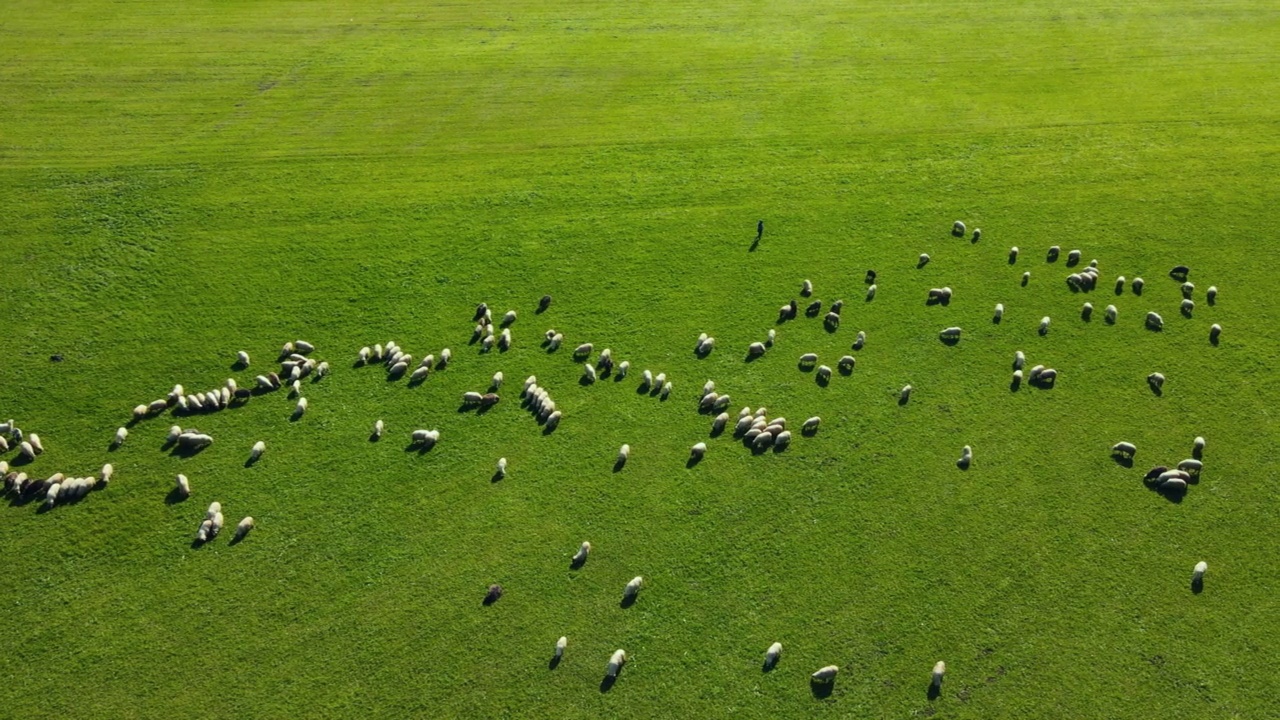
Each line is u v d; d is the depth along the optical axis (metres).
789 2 62.81
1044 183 41.41
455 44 56.16
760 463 28.17
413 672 22.86
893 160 43.47
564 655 23.11
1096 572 24.83
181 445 28.62
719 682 22.53
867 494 27.12
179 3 61.44
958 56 54.31
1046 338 32.69
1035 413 29.72
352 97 49.53
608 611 24.09
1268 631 23.31
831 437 29.03
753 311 34.38
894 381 31.11
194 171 42.34
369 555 25.59
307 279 36.03
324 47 55.56
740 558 25.38
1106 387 30.59
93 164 42.53
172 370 31.69
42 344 32.53
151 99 48.75
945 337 32.81
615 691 22.39
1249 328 32.78
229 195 40.78
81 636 23.55
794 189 41.47
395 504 27.03
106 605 24.23
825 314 34.22
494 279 36.16
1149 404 29.89
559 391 31.00
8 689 22.41
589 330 33.59
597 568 25.16
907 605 24.14
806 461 28.22
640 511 26.75
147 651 23.27
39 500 26.80
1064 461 28.03
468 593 24.61
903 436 29.02
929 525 26.19
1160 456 28.08
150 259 36.81
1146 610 23.88
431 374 31.70
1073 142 44.59
